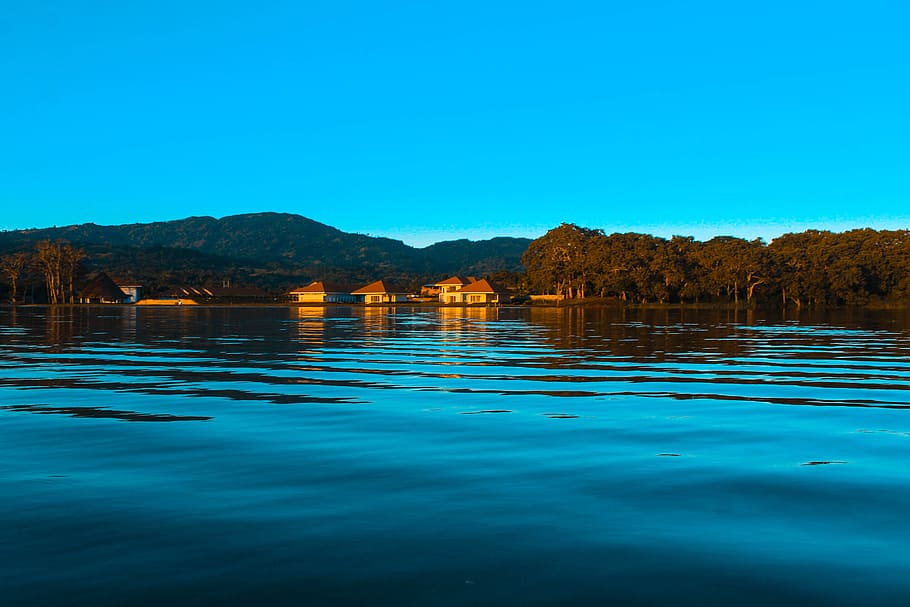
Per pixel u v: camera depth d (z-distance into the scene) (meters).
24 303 176.88
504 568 7.21
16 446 12.97
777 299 159.25
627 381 23.22
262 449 12.75
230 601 6.48
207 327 62.78
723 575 7.06
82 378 23.83
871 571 7.16
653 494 9.80
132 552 7.61
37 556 7.48
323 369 26.94
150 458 12.02
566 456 12.19
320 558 7.46
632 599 6.53
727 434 14.16
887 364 29.17
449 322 78.12
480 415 16.42
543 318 92.88
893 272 153.62
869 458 12.07
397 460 11.88
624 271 164.38
